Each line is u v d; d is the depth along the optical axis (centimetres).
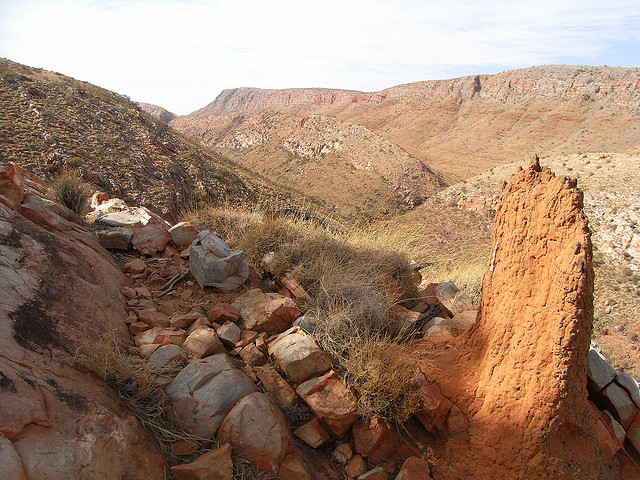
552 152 16425
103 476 219
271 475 273
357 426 319
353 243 586
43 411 227
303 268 510
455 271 666
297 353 344
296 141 14712
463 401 336
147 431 274
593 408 330
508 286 333
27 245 351
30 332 277
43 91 4500
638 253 4788
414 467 304
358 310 427
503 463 299
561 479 285
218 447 275
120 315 383
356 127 13088
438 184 10369
